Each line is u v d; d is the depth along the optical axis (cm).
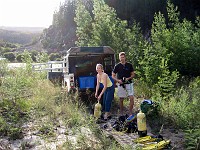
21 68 1550
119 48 1612
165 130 750
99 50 1149
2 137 684
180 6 3412
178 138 682
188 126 701
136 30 1745
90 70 1200
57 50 7131
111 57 1196
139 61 1327
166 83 1068
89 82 1077
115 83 1023
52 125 762
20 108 889
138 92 1191
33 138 676
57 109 891
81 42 1867
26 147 616
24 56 2073
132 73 909
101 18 1745
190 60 1445
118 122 763
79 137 610
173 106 869
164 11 3412
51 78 1348
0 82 1041
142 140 631
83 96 1082
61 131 723
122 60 904
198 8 3366
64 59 1263
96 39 1689
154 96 995
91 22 1891
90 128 644
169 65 1416
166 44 1455
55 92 1087
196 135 604
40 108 913
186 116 760
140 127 679
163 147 596
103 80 866
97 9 1794
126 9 3741
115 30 1677
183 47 1441
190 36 1534
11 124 747
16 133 683
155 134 720
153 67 1188
